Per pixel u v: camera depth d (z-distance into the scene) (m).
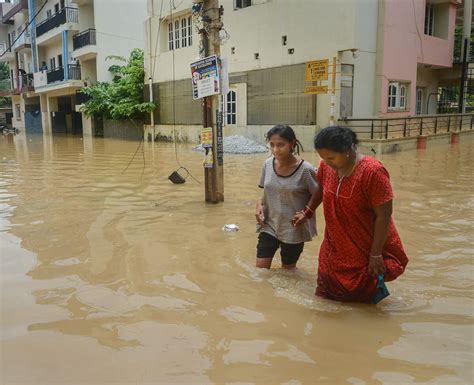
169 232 5.53
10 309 3.39
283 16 16.28
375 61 15.89
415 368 2.60
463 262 4.43
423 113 20.84
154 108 23.02
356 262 3.36
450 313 3.33
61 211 6.65
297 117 16.19
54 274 4.11
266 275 4.08
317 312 3.34
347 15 14.61
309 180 3.83
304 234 3.99
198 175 10.34
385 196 3.10
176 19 21.66
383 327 3.11
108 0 26.94
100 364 2.64
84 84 28.62
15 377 2.52
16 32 39.50
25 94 36.41
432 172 10.29
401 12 16.36
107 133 26.70
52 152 16.55
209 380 2.48
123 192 8.21
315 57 15.49
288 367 2.62
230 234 5.45
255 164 12.29
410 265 4.35
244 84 18.11
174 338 2.95
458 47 21.00
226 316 3.28
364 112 15.90
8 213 6.52
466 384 2.45
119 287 3.82
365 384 2.45
